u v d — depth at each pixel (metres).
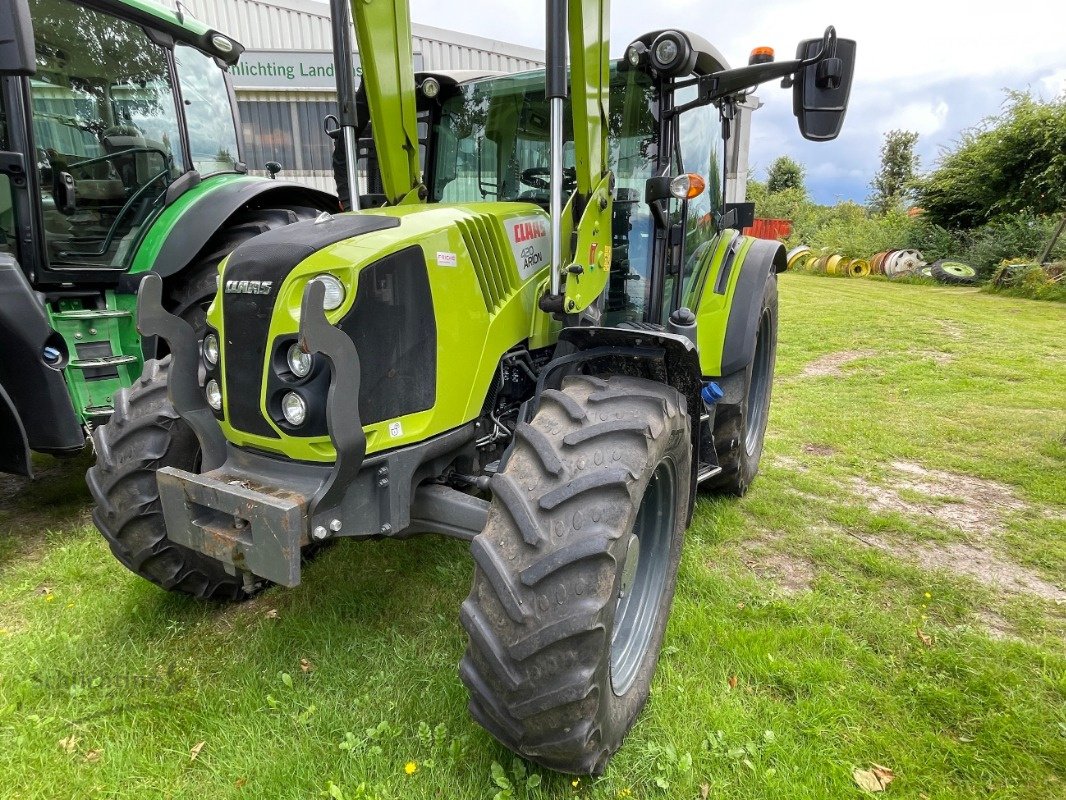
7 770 1.89
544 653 1.57
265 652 2.34
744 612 2.62
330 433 1.68
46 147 3.58
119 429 2.33
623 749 1.95
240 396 1.88
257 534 1.71
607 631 1.61
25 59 2.25
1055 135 14.70
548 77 1.98
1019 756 1.95
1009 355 7.39
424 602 2.64
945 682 2.27
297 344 1.76
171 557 2.38
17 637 2.48
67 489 3.89
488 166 3.04
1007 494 3.82
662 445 1.87
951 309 10.95
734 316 3.26
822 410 5.44
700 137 3.08
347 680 2.21
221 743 1.99
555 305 2.19
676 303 2.87
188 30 4.24
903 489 3.89
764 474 4.09
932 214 17.98
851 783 1.86
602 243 2.43
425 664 2.27
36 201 3.49
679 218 2.82
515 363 2.35
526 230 2.36
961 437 4.72
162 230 3.97
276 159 9.77
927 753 1.97
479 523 1.96
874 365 7.07
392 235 1.90
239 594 2.66
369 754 1.89
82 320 3.72
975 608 2.72
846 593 2.79
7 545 3.22
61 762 1.93
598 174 2.33
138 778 1.88
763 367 4.04
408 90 2.43
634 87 2.69
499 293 2.22
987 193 16.48
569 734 1.62
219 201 4.07
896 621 2.59
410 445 1.95
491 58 10.30
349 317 1.77
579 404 1.90
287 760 1.89
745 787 1.84
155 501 2.30
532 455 1.78
